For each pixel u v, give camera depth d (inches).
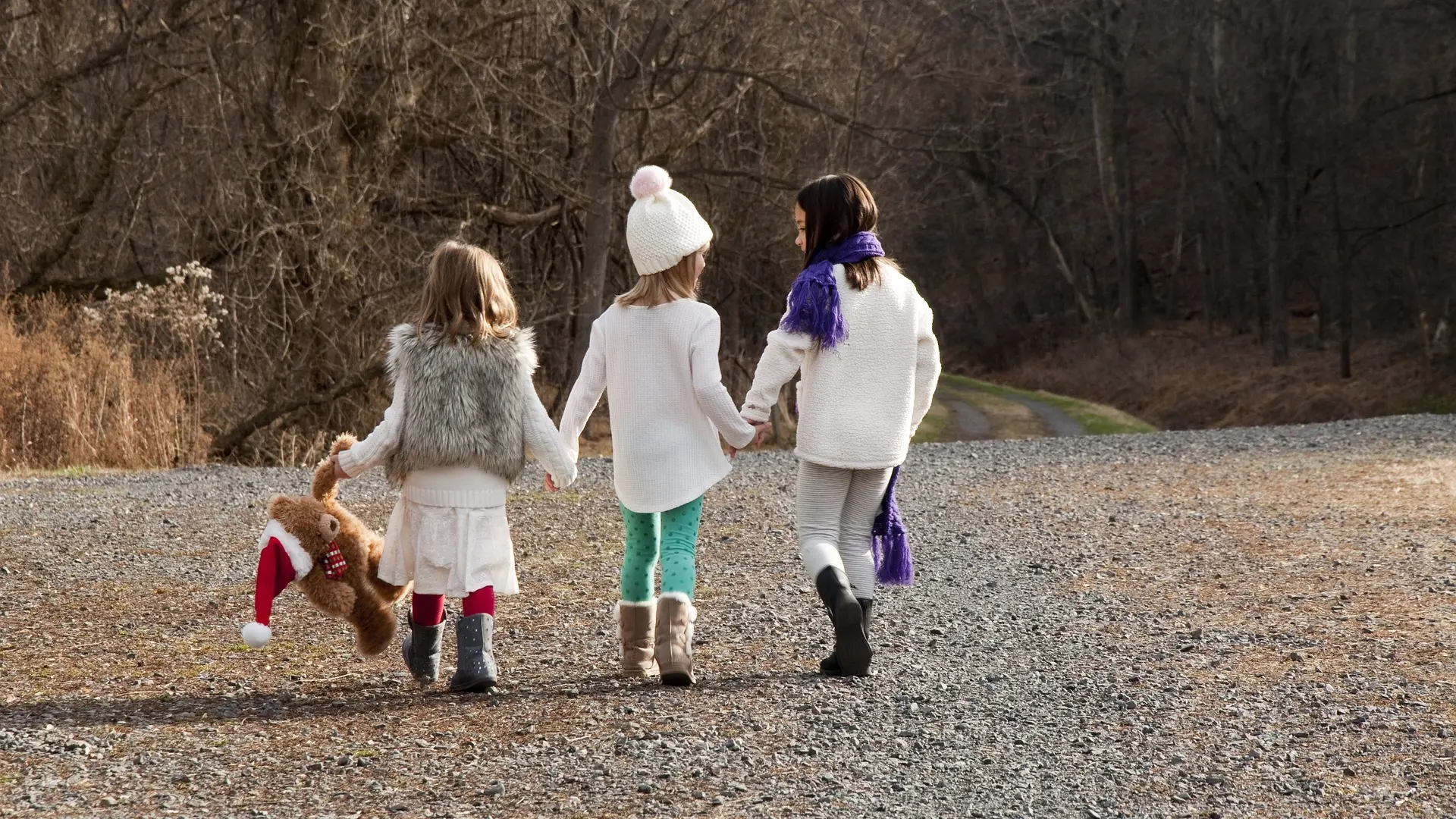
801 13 890.7
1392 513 345.1
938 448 569.0
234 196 752.3
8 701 180.7
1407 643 204.5
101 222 847.7
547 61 820.6
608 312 190.1
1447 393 1366.9
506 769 148.4
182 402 571.5
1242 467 463.8
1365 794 138.9
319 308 713.0
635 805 136.6
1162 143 2206.0
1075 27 1796.3
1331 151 1625.2
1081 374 1969.7
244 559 301.1
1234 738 158.9
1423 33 1526.8
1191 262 2252.7
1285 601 240.5
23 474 481.1
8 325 559.5
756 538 326.6
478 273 179.2
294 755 154.2
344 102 721.0
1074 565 284.7
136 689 188.5
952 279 2407.7
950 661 201.0
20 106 783.7
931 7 967.6
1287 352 1699.1
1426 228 1562.5
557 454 183.3
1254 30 1652.3
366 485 435.5
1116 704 174.9
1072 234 2161.7
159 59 781.3
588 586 269.7
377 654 186.1
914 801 138.3
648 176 186.4
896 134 962.7
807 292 185.0
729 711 171.8
